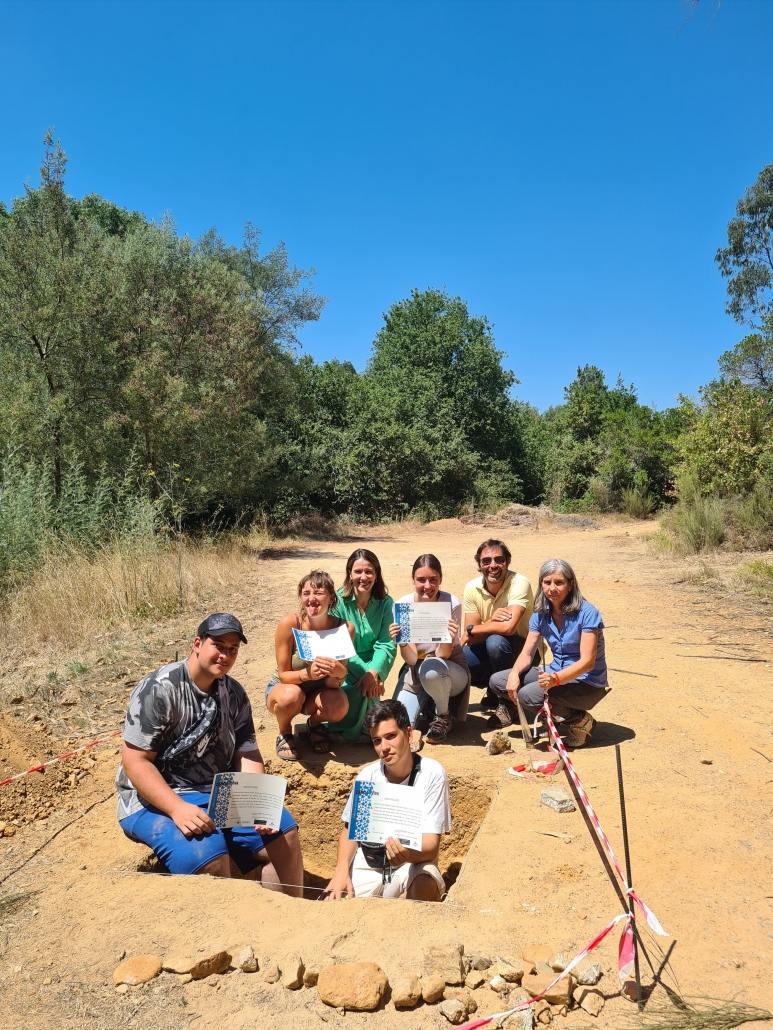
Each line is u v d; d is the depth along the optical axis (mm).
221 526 20609
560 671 5098
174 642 8164
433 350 33531
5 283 13836
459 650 5543
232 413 17594
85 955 3188
